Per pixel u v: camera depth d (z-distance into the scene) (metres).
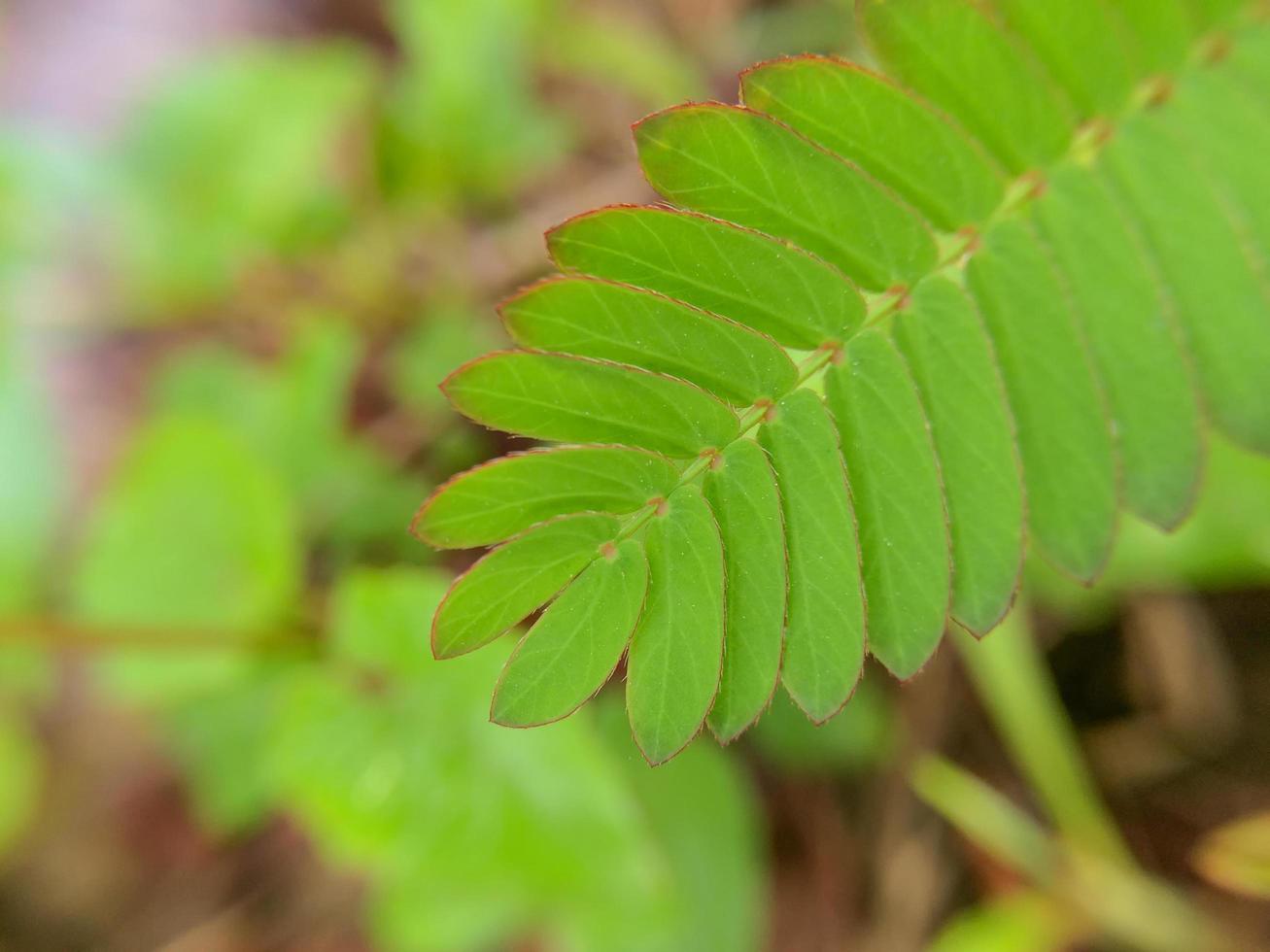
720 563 0.05
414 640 0.09
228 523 0.11
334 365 0.12
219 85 0.14
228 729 0.12
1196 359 0.06
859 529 0.05
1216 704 0.11
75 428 0.15
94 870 0.15
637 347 0.05
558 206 0.14
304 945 0.14
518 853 0.09
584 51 0.14
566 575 0.05
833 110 0.05
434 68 0.13
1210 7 0.06
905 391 0.05
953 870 0.12
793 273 0.05
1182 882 0.11
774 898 0.12
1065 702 0.11
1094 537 0.06
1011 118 0.06
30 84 0.17
